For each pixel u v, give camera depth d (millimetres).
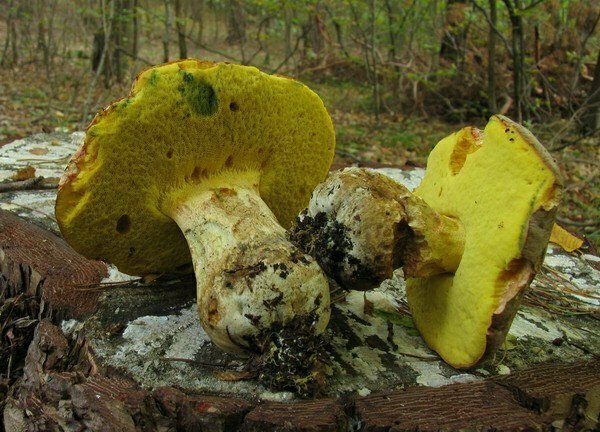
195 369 214
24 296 294
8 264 304
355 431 197
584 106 831
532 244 178
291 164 271
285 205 295
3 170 452
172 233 262
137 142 212
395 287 304
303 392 200
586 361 240
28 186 418
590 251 381
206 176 246
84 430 198
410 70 1260
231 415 188
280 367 200
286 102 238
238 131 234
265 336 202
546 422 195
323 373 208
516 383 215
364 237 204
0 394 267
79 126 907
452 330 219
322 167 283
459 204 219
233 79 214
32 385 232
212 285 205
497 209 192
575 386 212
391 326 258
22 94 1152
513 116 1104
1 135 831
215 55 1861
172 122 213
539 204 175
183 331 239
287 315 199
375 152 904
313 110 250
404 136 987
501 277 191
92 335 234
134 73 1283
